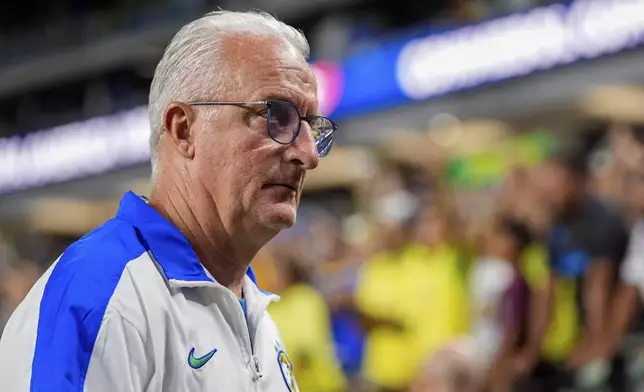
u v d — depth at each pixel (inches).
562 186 332.8
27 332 112.3
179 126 127.1
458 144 544.4
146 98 837.2
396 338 372.8
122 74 978.7
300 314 394.0
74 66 1014.4
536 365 316.5
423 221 384.2
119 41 958.4
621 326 305.9
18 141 967.6
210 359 119.8
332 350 396.8
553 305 319.0
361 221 515.2
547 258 325.4
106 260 116.2
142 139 820.0
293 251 414.6
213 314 123.3
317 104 131.1
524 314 320.8
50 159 926.4
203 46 126.5
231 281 132.5
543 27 485.7
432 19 621.6
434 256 370.9
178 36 129.8
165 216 129.0
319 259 444.1
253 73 124.8
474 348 325.7
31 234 927.0
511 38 503.5
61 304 111.6
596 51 458.6
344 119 613.0
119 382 108.9
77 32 1026.7
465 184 503.5
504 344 322.0
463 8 570.9
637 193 318.3
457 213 381.1
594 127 491.5
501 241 340.5
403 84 573.9
